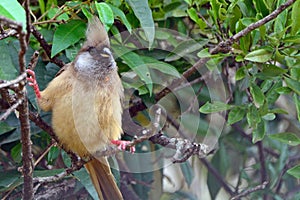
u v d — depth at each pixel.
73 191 7.50
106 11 6.10
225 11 6.91
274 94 7.08
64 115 6.08
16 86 4.93
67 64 6.43
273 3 6.79
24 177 5.66
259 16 6.74
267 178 8.97
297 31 6.53
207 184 9.47
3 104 6.77
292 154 9.80
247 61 7.14
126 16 6.93
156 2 7.26
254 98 6.75
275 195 8.91
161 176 9.02
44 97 6.13
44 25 6.88
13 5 4.88
